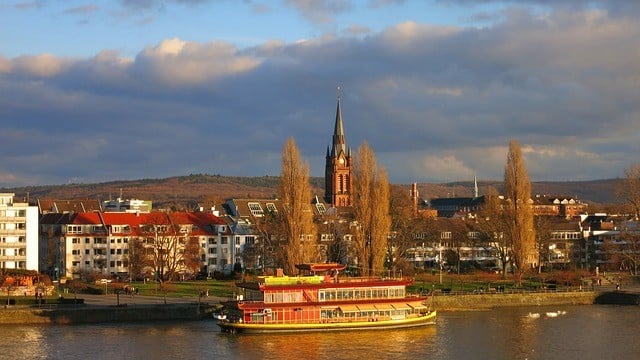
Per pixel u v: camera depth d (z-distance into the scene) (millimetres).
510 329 178125
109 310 180750
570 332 174750
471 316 197250
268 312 168375
